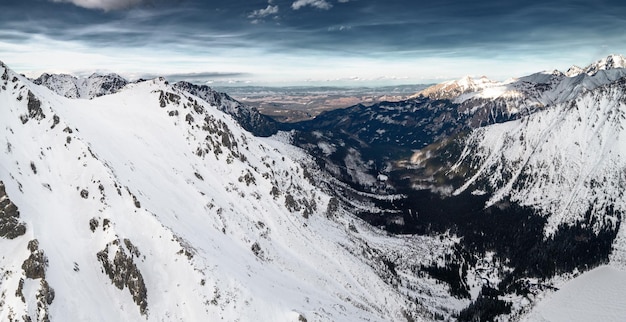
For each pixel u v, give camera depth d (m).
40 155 153.75
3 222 120.31
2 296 105.69
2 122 155.50
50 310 105.19
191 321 126.31
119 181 157.38
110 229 135.12
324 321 145.38
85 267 124.44
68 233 131.00
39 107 169.88
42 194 139.12
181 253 140.50
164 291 130.88
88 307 113.44
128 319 120.12
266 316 136.25
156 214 154.00
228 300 135.00
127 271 128.12
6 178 131.50
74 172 153.38
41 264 111.12
